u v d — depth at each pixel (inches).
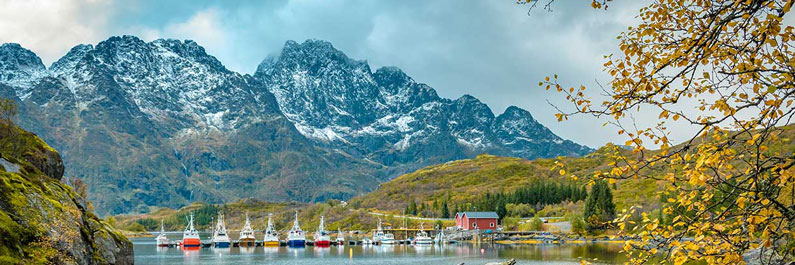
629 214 506.3
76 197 2561.5
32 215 1994.3
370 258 5812.0
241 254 6702.8
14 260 1727.4
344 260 5634.8
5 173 2073.1
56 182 2476.6
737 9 414.3
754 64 427.2
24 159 2647.6
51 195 2271.2
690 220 460.1
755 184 425.1
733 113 435.5
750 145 424.5
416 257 5767.7
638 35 472.4
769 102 416.2
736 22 424.2
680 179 454.6
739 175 431.8
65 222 2139.5
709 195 450.3
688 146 454.0
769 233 419.5
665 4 460.8
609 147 495.8
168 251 7357.3
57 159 2906.0
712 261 443.2
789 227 425.7
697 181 431.8
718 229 441.4
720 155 425.1
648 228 478.6
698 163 424.8
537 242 6870.1
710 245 451.5
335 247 7815.0
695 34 447.5
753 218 422.3
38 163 2721.5
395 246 7701.8
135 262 5689.0
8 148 2632.9
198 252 7135.8
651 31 466.0
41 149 2832.2
